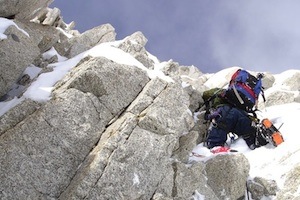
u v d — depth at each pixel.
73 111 5.84
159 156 5.82
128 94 6.48
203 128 9.18
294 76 12.57
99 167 5.29
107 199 5.18
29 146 5.35
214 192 6.45
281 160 7.39
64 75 6.70
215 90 10.16
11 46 6.47
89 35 10.55
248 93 9.02
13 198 5.01
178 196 5.84
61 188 5.32
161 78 6.87
